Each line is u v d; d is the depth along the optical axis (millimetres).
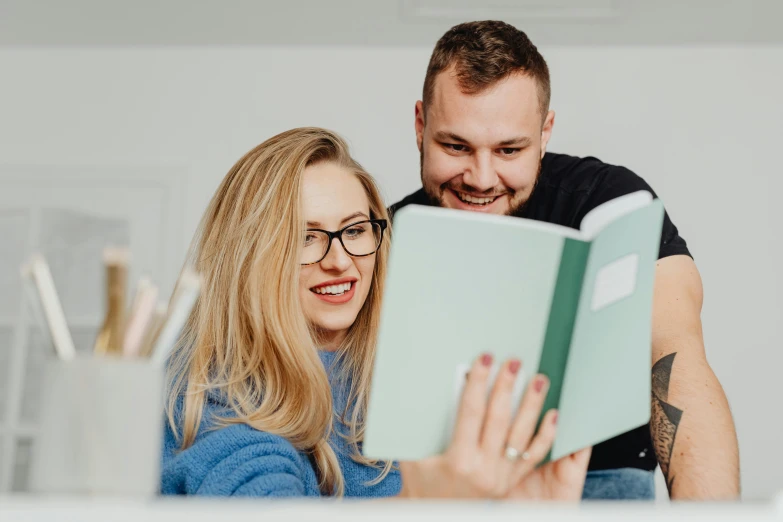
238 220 1492
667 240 1617
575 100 2867
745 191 2795
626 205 861
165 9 2824
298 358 1377
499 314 822
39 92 2982
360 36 2902
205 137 2924
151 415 751
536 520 629
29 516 637
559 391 840
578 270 828
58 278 2828
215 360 1413
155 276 2822
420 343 816
